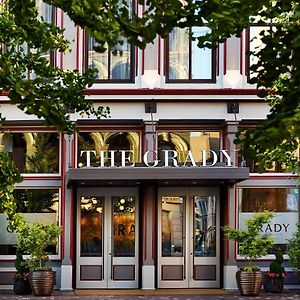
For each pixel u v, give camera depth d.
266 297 18.98
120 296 19.14
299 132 6.00
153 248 20.70
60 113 7.98
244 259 20.83
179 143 21.36
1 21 10.27
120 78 21.16
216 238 21.27
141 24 6.61
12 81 7.39
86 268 21.05
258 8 6.85
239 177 19.38
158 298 18.69
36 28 9.26
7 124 21.25
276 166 21.47
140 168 19.44
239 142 6.57
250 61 21.09
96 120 20.91
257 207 21.38
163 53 21.16
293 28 6.83
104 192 21.33
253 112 21.00
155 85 20.95
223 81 21.00
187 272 21.11
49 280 19.17
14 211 8.77
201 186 21.41
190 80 21.19
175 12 6.98
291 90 6.48
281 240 21.34
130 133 21.42
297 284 20.98
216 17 6.75
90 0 6.14
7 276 20.88
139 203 21.28
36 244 19.09
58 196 21.25
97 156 21.20
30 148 21.39
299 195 21.44
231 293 19.89
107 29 6.12
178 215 21.31
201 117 20.95
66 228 20.75
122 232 21.23
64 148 21.09
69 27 21.19
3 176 8.36
